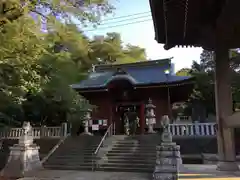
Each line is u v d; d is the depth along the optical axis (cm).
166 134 1177
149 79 2139
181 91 2106
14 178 1305
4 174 1371
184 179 473
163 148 1129
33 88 1658
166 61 2381
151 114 1864
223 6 464
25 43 1072
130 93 2158
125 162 1423
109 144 1672
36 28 1091
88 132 2069
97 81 2348
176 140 1577
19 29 966
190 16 520
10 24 935
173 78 2048
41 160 1600
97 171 1373
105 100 2219
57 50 2070
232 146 509
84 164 1474
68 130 2027
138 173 1284
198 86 2356
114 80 2038
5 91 1484
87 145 1720
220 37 532
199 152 1523
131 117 2381
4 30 951
